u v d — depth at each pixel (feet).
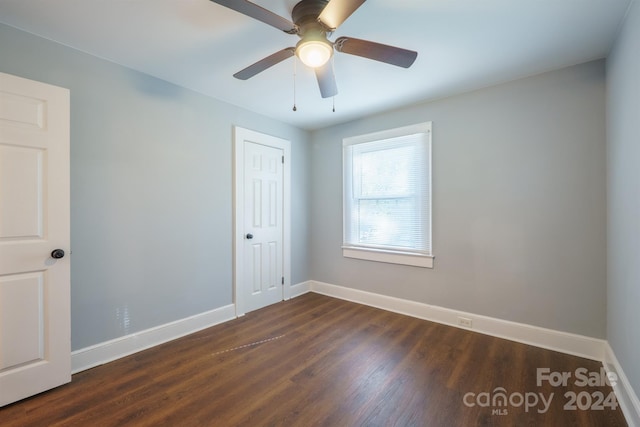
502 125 8.14
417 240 9.81
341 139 11.84
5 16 5.38
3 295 5.31
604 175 6.82
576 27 5.66
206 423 4.99
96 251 6.84
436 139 9.30
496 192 8.25
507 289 8.11
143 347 7.63
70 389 5.89
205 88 8.61
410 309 9.93
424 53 6.61
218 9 5.23
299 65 7.21
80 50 6.56
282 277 11.68
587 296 7.04
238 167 9.97
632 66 4.99
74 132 6.48
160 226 8.03
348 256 11.62
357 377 6.33
